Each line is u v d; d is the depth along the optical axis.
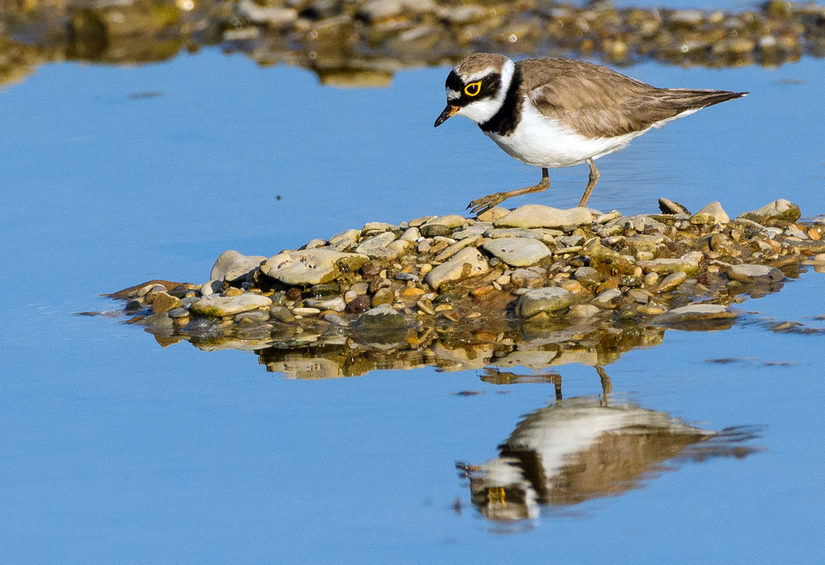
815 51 19.98
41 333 11.10
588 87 12.35
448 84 12.56
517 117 12.32
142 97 18.77
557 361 9.88
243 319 11.20
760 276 11.48
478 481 7.91
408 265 11.83
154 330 11.12
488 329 10.69
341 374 9.84
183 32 22.52
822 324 10.31
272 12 22.39
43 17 22.78
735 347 9.91
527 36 21.38
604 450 8.27
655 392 9.13
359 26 22.03
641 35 21.16
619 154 15.84
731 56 19.95
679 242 12.13
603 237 12.03
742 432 8.41
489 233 12.19
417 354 10.23
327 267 11.70
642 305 10.88
